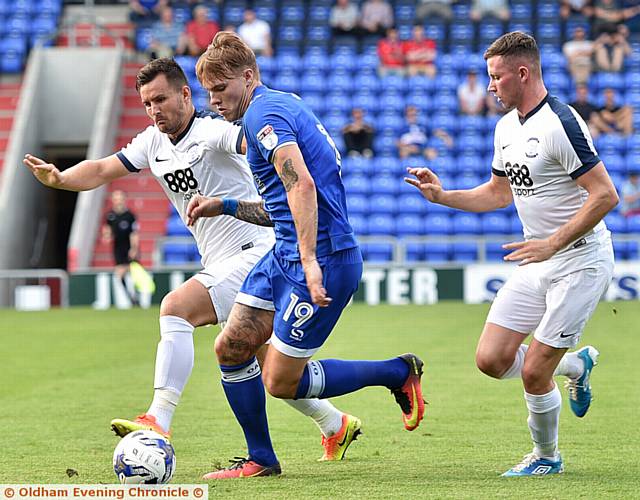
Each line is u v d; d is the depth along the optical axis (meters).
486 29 88.19
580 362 22.03
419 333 48.34
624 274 65.88
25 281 69.69
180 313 21.22
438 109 82.38
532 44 19.58
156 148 22.14
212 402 30.53
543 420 19.80
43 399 31.45
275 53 87.31
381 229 73.69
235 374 19.83
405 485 18.77
